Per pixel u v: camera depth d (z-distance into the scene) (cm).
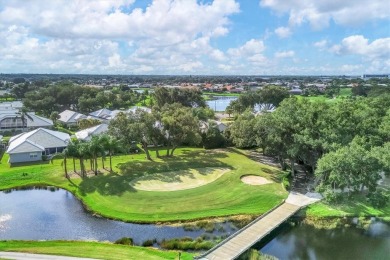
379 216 4572
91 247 3606
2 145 8581
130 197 5075
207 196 5138
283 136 6003
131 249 3584
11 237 3950
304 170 6612
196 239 3906
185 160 7038
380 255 3634
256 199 5056
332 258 3575
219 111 16488
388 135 6153
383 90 15138
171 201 4953
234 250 3562
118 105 15538
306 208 4772
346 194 5097
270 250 3762
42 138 7650
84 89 15812
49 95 14675
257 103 13750
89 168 6506
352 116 6147
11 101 17062
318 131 5781
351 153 4734
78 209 4816
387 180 5884
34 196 5322
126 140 6675
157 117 7219
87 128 9275
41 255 3388
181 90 12594
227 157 7438
